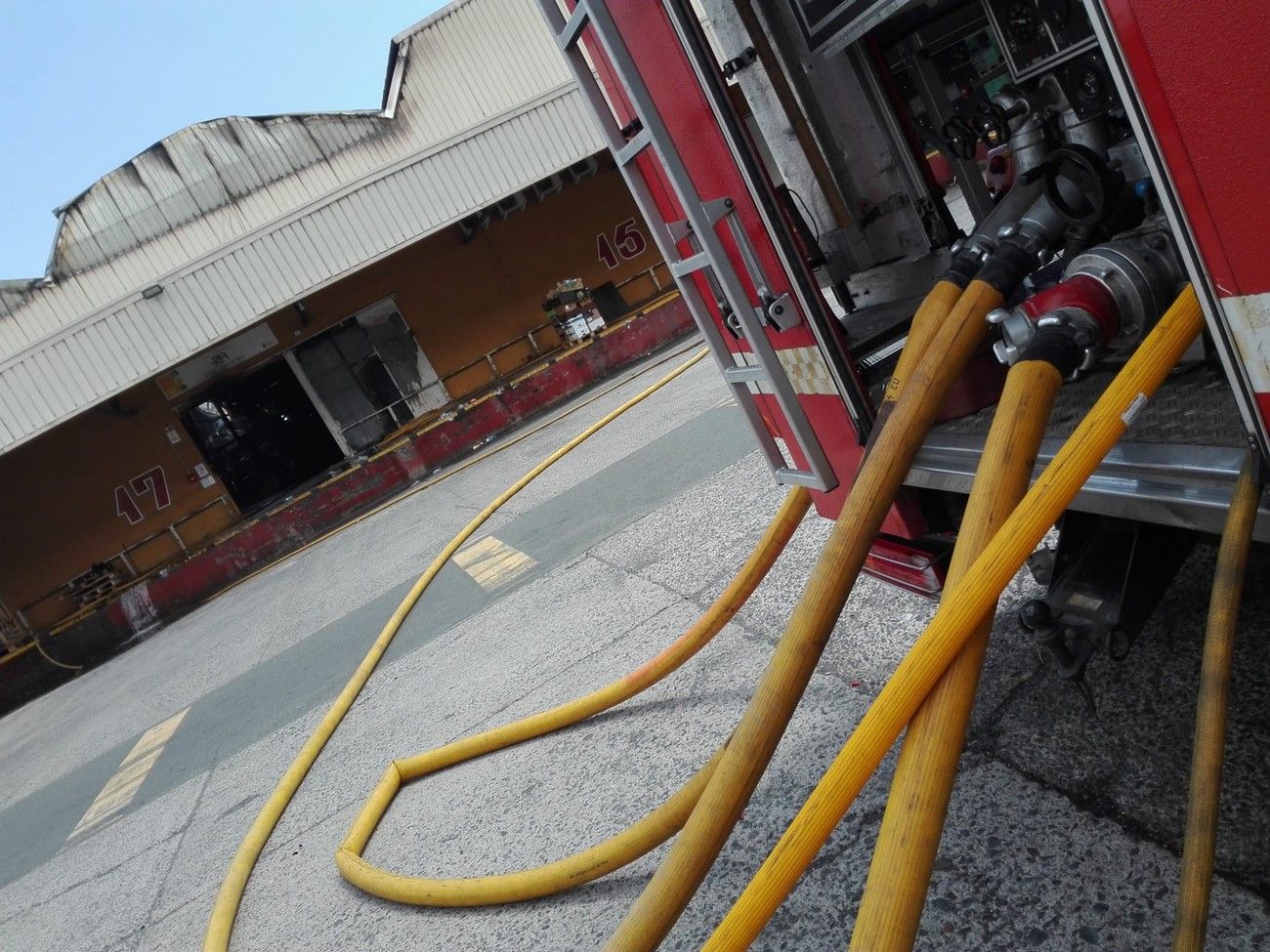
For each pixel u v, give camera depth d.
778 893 1.41
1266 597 2.10
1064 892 1.71
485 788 3.29
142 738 7.15
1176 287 1.69
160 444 17.14
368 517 12.86
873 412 2.27
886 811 1.32
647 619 4.00
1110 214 1.89
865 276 3.11
